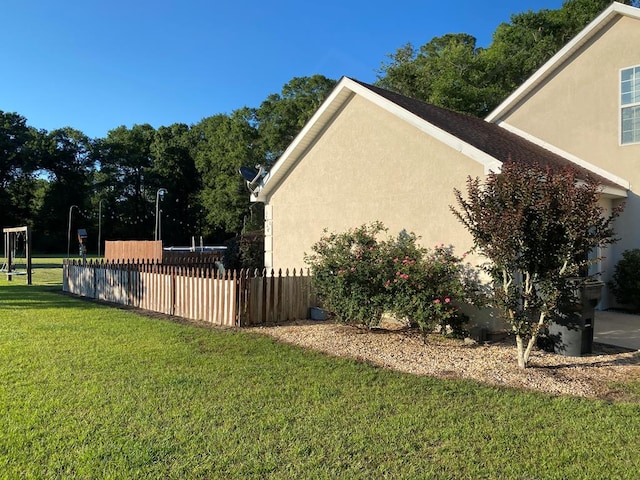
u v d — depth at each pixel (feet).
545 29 92.27
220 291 30.91
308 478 10.79
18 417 14.03
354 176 34.35
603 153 39.11
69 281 50.49
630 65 37.63
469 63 92.12
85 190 213.25
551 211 18.34
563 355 23.13
